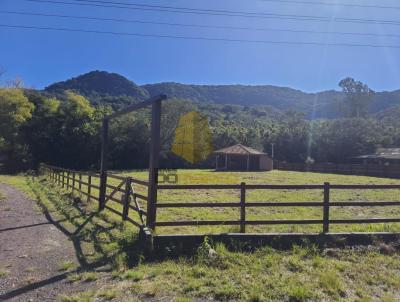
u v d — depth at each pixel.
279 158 59.50
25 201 14.37
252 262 6.26
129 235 7.89
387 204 8.15
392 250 7.05
